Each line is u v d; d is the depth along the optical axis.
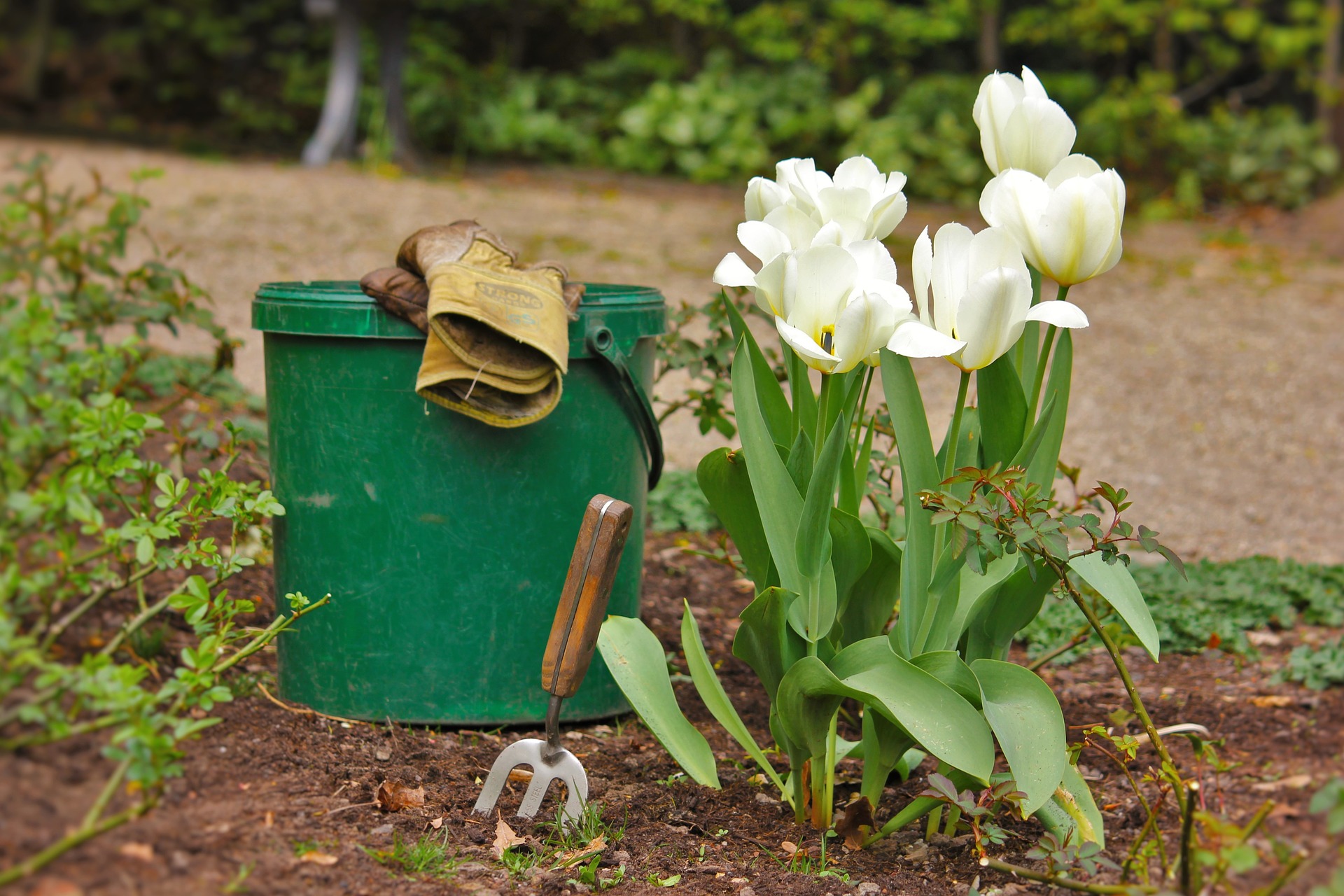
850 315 2.16
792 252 2.24
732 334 3.90
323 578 3.04
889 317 2.19
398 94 14.47
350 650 3.04
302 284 3.15
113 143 14.09
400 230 10.23
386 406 2.94
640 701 2.59
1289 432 7.30
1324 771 3.08
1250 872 2.11
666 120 16.09
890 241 11.63
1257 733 3.41
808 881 2.41
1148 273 11.53
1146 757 3.25
